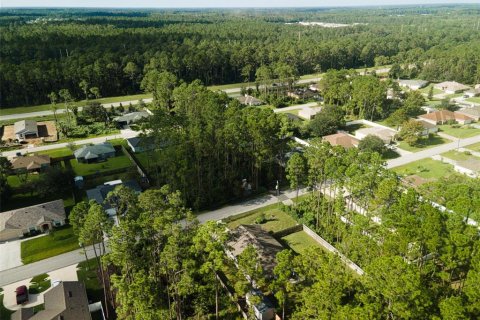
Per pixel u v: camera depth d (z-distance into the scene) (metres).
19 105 163.12
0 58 177.75
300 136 125.81
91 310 54.81
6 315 53.97
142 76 188.00
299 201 85.25
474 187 70.25
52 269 64.12
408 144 119.25
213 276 50.00
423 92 182.75
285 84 182.88
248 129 86.88
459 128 132.62
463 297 44.00
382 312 41.41
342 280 43.94
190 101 118.12
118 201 66.56
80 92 176.75
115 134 130.25
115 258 48.94
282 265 47.41
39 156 103.94
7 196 86.06
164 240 51.44
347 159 70.38
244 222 77.44
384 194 58.81
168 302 50.78
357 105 145.88
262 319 51.41
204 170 87.75
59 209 77.88
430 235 48.75
